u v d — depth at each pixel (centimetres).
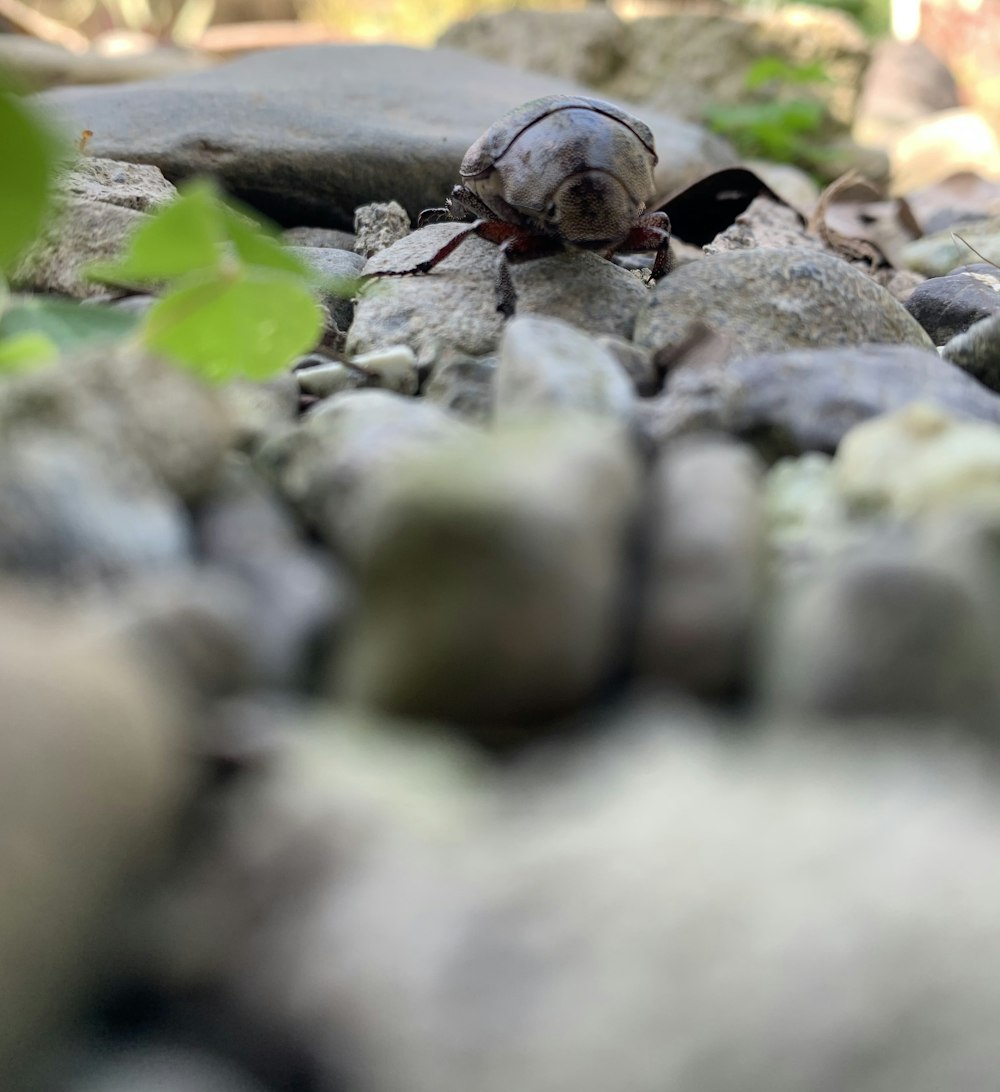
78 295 7
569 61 22
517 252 7
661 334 6
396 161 10
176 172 10
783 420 5
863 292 6
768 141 18
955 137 21
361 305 7
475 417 5
